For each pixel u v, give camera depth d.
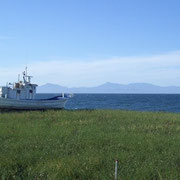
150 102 115.56
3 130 22.16
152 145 17.66
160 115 37.59
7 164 13.26
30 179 11.91
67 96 52.16
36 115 34.16
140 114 38.09
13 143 17.69
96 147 17.17
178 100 137.88
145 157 15.02
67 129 23.05
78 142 18.28
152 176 12.27
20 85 45.59
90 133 21.61
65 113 37.38
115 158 14.55
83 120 30.08
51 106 47.41
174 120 32.16
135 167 13.25
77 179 11.92
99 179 11.87
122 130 23.64
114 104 98.44
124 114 37.50
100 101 124.25
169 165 13.79
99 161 13.94
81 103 104.81
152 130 24.66
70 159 14.02
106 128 24.55
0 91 43.88
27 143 17.73
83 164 13.28
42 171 12.41
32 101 44.72
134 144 17.95
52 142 18.16
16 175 12.34
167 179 11.83
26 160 14.04
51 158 14.47
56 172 12.24
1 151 15.84
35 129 22.83
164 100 138.88
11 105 42.78
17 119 29.80
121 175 12.13
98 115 35.41
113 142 18.58
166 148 17.19
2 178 11.82
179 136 21.59
